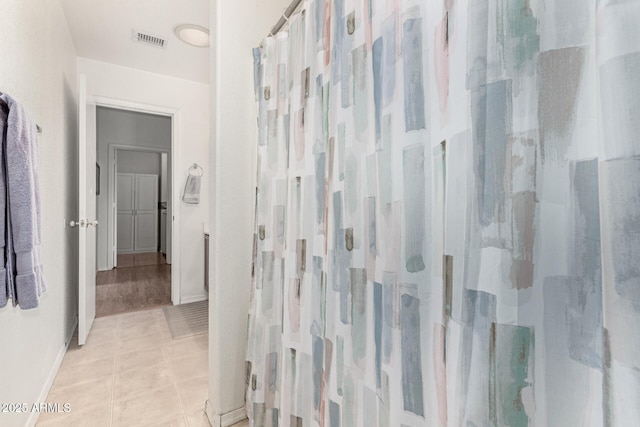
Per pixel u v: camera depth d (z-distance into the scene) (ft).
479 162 1.75
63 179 6.90
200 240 11.04
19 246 3.62
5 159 3.56
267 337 4.43
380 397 2.51
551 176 1.50
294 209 4.01
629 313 1.19
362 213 2.80
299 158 3.96
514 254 1.59
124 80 9.64
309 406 3.70
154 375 6.02
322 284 3.51
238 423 4.77
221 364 4.72
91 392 5.44
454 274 1.95
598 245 1.36
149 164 22.49
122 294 11.42
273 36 4.71
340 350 2.98
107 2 6.68
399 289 2.32
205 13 7.09
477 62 1.77
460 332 1.86
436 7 2.10
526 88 1.58
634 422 1.16
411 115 2.21
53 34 5.99
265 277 4.50
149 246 22.58
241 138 4.92
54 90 6.07
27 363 4.46
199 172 10.92
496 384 1.62
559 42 1.48
